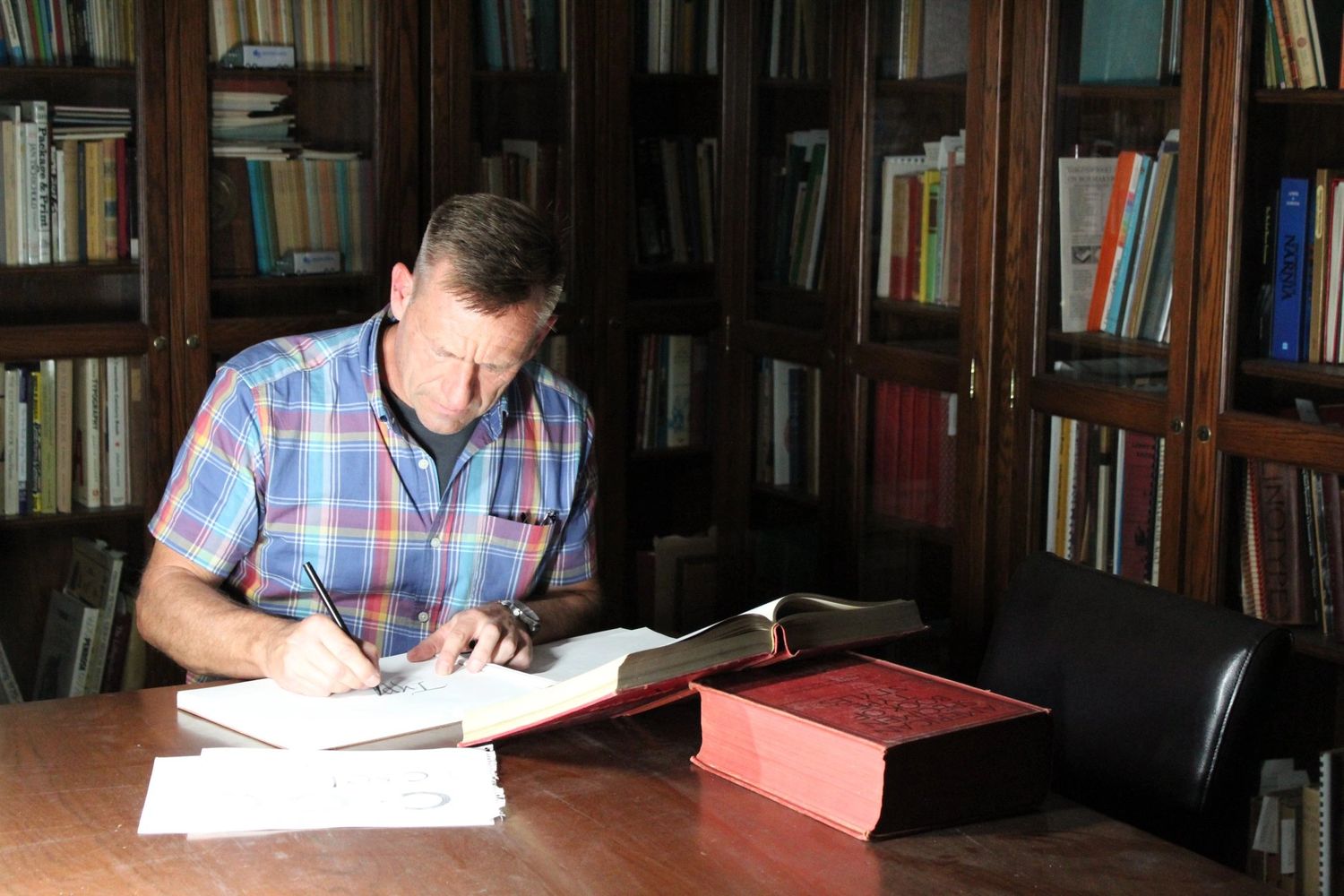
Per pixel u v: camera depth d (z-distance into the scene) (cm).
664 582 346
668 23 334
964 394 279
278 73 289
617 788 126
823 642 137
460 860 111
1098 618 153
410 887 107
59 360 276
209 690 146
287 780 125
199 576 171
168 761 128
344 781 125
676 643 126
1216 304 231
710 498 361
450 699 145
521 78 316
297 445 173
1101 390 254
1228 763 137
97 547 284
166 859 110
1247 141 226
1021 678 157
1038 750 124
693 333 350
